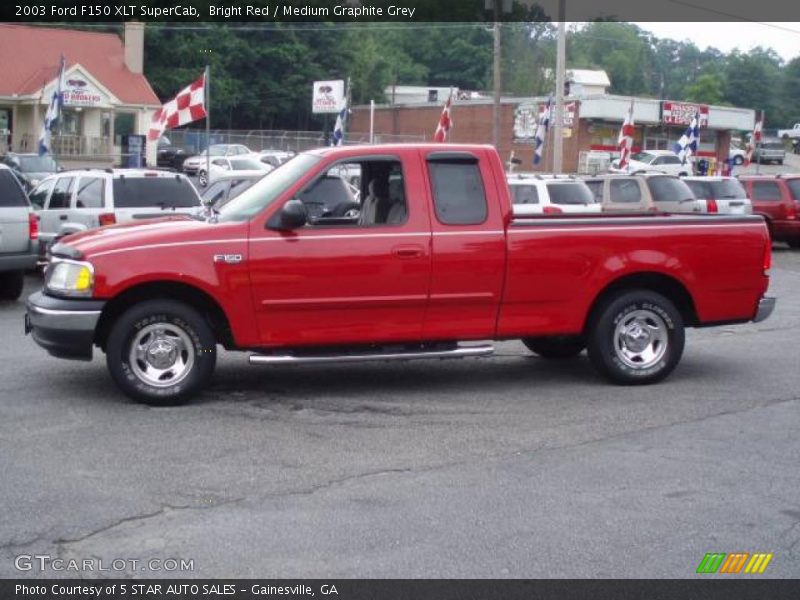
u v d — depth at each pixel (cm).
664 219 930
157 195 1600
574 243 903
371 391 921
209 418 813
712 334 1291
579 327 917
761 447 756
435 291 874
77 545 552
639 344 948
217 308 862
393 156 878
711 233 941
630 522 596
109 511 602
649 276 940
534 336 919
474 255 877
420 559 539
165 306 836
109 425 787
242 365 1029
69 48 4788
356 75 6925
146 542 557
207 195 1886
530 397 903
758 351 1159
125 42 4872
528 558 542
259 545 555
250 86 6231
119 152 4694
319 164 865
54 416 812
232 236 838
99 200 1573
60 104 2791
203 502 620
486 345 905
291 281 845
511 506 620
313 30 6481
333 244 852
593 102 5497
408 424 806
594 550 554
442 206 878
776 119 9969
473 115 5922
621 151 3288
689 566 536
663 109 5725
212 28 5891
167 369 849
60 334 823
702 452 741
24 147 4481
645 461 717
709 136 6219
